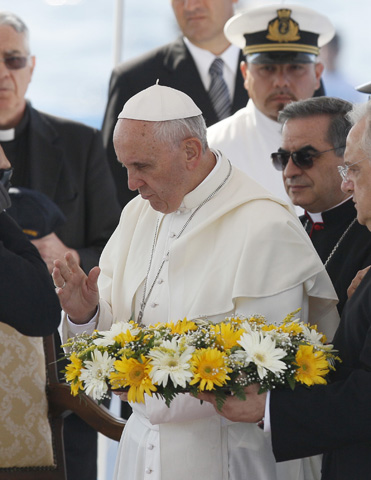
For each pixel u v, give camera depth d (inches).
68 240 717.3
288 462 470.0
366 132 399.2
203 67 826.8
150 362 399.2
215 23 816.3
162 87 467.8
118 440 553.0
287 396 402.9
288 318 431.5
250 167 731.4
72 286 481.7
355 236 525.0
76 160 735.7
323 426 394.9
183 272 472.1
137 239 506.3
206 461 455.5
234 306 457.1
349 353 415.8
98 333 426.3
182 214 486.0
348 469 406.6
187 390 398.9
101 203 734.5
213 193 479.5
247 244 460.4
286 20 718.5
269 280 454.3
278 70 718.5
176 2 826.8
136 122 455.8
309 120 528.1
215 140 745.6
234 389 397.4
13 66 716.7
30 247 427.5
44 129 737.0
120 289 501.7
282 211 474.9
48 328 419.5
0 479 558.3
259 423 410.3
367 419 390.9
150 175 459.5
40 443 570.3
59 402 574.6
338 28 940.0
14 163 724.7
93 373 407.8
